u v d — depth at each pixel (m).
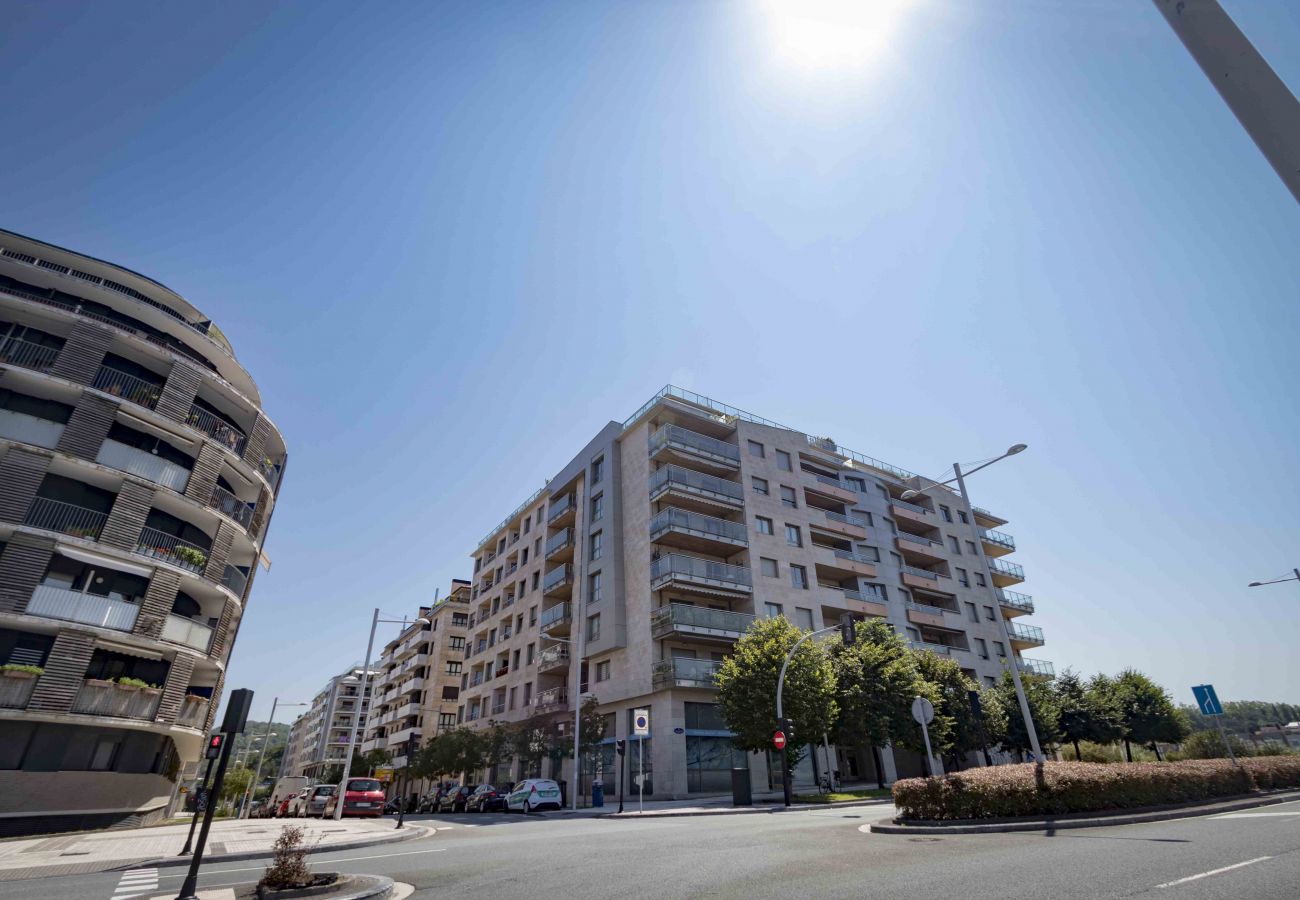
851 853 9.41
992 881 6.75
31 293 23.61
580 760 35.56
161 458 23.47
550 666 40.47
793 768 32.72
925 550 48.34
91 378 22.42
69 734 19.66
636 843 11.74
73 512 21.22
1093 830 10.62
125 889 8.55
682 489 36.53
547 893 7.21
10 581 19.06
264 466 29.03
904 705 30.16
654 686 31.89
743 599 36.50
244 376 28.75
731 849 10.38
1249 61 2.54
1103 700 39.03
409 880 8.54
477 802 32.72
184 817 26.77
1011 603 53.09
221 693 27.75
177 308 27.30
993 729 35.12
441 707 65.44
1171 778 13.63
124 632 20.91
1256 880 6.21
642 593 35.25
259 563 30.14
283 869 7.68
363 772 67.50
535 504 51.75
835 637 33.25
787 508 40.47
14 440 20.36
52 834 18.02
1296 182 2.25
